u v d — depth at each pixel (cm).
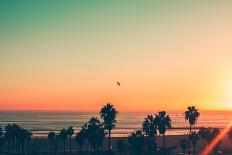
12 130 16125
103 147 18612
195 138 15912
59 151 17600
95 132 13662
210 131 17188
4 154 15800
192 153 16850
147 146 14488
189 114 15800
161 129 14688
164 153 15038
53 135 16862
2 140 16362
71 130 16100
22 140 16075
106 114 13125
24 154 15975
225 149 17400
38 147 19175
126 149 15488
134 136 13975
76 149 18575
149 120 14712
